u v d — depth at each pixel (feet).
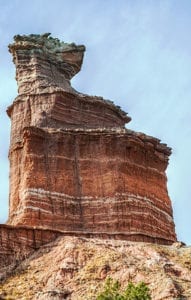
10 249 265.34
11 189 301.63
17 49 332.60
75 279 247.29
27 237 271.08
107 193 295.89
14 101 321.73
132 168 304.30
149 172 310.45
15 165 304.71
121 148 305.32
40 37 337.93
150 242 291.79
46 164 297.33
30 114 316.19
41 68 328.90
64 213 288.71
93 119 323.78
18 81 328.08
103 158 302.25
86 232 283.79
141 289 204.64
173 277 246.88
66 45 342.44
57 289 242.17
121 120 336.70
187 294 233.35
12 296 240.73
